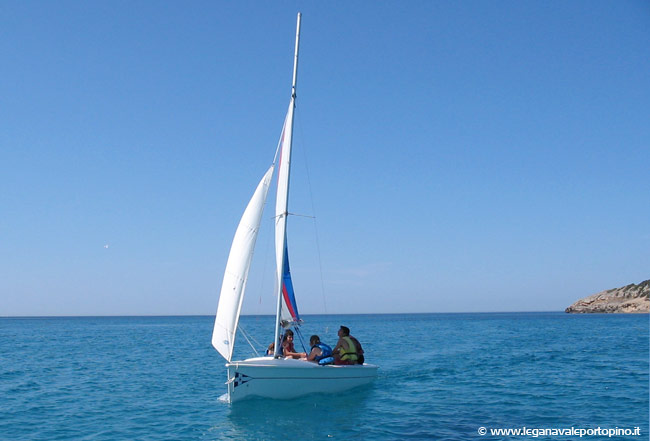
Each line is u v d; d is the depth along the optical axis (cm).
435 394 1508
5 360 2661
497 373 1980
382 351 3091
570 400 1412
